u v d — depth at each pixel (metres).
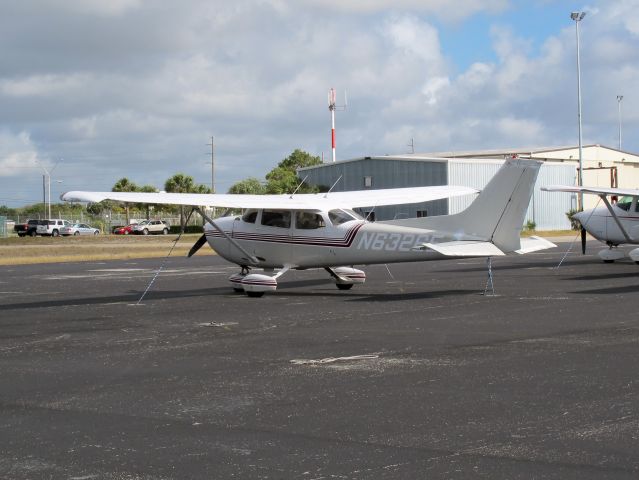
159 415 8.04
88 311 17.00
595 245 41.09
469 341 12.03
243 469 6.32
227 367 10.46
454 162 61.03
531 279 22.62
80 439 7.23
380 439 7.03
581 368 9.83
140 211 110.38
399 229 18.36
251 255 20.12
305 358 10.95
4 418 8.01
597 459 6.36
